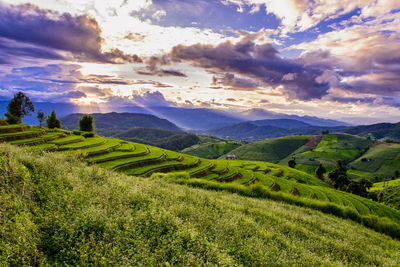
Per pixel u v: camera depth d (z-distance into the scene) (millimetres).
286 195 31375
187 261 5082
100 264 4344
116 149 66250
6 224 4820
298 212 21891
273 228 11648
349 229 18516
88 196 7738
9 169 7590
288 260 7000
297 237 11320
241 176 70438
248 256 6816
